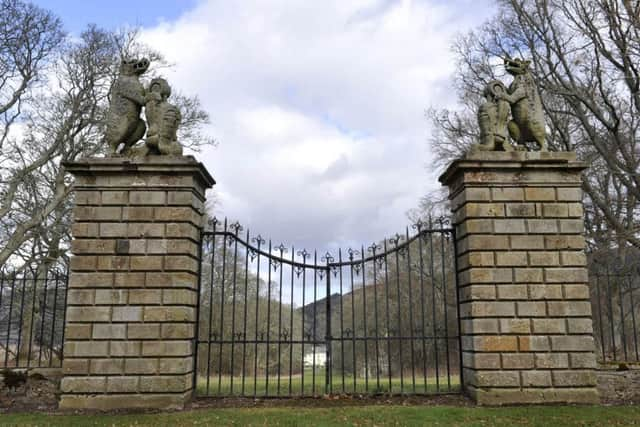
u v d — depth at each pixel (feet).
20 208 65.67
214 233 31.48
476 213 29.53
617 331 59.67
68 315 28.07
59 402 27.66
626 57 55.31
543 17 65.77
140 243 28.78
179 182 29.37
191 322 29.12
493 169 29.99
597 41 59.36
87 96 68.64
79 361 27.63
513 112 31.71
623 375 30.68
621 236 48.91
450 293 74.49
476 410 26.45
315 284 31.53
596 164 63.26
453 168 30.60
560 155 29.96
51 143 67.51
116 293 28.27
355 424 24.09
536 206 29.71
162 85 31.45
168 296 28.25
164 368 27.66
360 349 78.48
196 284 30.71
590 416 25.13
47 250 58.80
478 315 28.55
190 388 29.07
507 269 28.99
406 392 31.09
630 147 61.41
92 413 26.63
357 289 83.56
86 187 29.37
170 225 28.99
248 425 24.06
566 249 29.30
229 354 73.00
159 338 27.91
